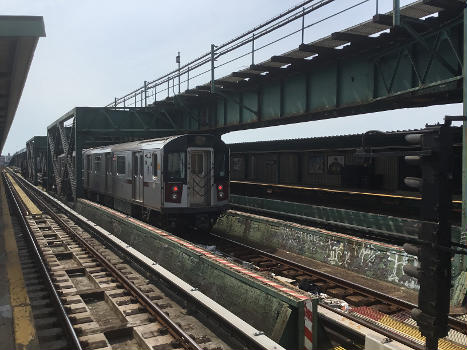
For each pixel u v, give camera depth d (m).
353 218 14.60
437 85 9.95
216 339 5.82
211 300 6.36
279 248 11.80
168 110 23.64
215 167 13.40
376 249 9.03
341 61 13.11
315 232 10.74
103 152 19.36
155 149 13.24
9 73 8.69
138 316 6.71
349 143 20.27
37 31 5.68
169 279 7.46
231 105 18.70
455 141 14.03
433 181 3.70
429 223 3.73
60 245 12.77
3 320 5.44
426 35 10.38
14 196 27.55
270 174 26.95
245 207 20.81
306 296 5.46
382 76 11.77
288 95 15.27
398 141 16.05
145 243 10.47
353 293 8.19
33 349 4.73
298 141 24.12
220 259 7.43
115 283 8.59
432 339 3.75
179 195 12.84
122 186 16.61
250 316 5.95
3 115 16.02
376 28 10.60
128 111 22.42
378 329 5.92
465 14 7.85
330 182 22.12
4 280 7.07
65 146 24.72
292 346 5.31
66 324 6.18
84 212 18.23
